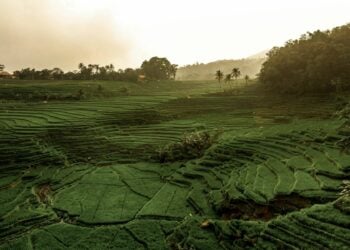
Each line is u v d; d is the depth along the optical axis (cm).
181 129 6181
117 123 6800
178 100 9325
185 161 4475
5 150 4922
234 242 2094
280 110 7288
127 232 2575
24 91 10400
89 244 2431
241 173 3419
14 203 3356
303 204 2514
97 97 10556
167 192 3444
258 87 11019
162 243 2348
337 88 7844
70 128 6288
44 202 3422
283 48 10881
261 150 4103
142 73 17325
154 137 5759
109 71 16262
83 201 3306
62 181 3962
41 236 2633
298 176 3009
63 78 15338
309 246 1841
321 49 8762
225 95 10131
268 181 3048
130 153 4981
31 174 4178
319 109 6725
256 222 2231
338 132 4244
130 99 9806
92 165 4559
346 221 1927
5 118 7038
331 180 2817
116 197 3381
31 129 6119
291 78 9344
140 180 3878
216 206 2828
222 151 4356
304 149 3884
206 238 2234
